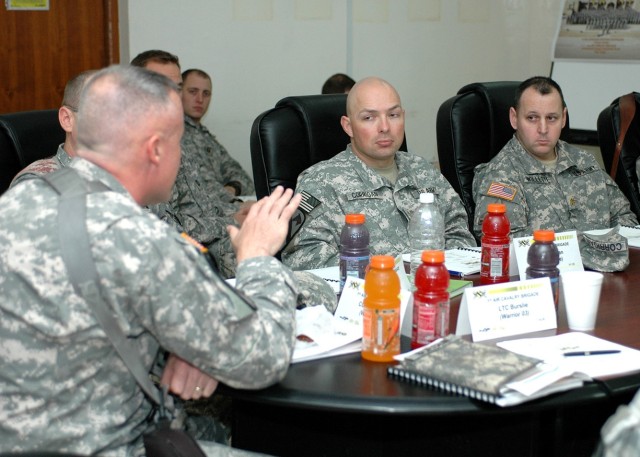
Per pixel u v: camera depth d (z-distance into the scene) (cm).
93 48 456
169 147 146
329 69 500
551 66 536
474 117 314
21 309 130
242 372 136
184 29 463
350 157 266
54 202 133
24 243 130
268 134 275
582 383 140
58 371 131
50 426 132
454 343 151
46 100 453
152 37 458
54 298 129
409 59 522
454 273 211
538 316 170
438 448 155
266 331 139
